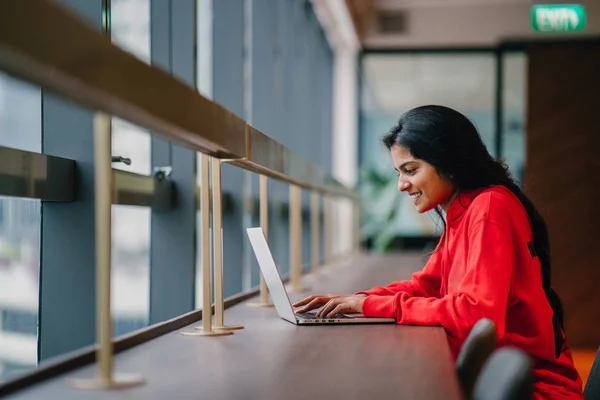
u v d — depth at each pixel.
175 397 1.08
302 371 1.29
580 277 6.79
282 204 5.26
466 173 1.95
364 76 7.78
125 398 1.07
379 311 1.94
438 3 7.59
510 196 1.88
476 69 7.62
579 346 6.73
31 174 1.94
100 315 1.18
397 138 2.02
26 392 1.11
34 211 2.20
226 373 1.27
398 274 4.14
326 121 7.69
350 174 7.74
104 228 1.18
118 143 2.91
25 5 0.80
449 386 1.16
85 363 1.34
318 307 2.11
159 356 1.45
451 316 1.79
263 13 5.04
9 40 0.77
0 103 2.10
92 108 1.04
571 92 7.09
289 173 2.49
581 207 6.88
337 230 6.66
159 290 3.10
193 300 3.10
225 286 3.84
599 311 6.72
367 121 7.80
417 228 7.71
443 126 1.96
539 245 1.97
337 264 5.09
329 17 6.68
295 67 6.19
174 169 3.07
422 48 7.65
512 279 1.83
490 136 7.53
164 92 1.15
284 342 1.63
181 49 3.15
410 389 1.13
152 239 3.10
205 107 1.36
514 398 0.93
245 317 2.12
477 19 7.49
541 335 1.84
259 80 5.02
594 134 7.01
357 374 1.26
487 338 1.34
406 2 7.58
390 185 7.73
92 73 0.93
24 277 2.20
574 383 1.87
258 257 2.20
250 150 1.79
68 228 2.22
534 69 7.17
